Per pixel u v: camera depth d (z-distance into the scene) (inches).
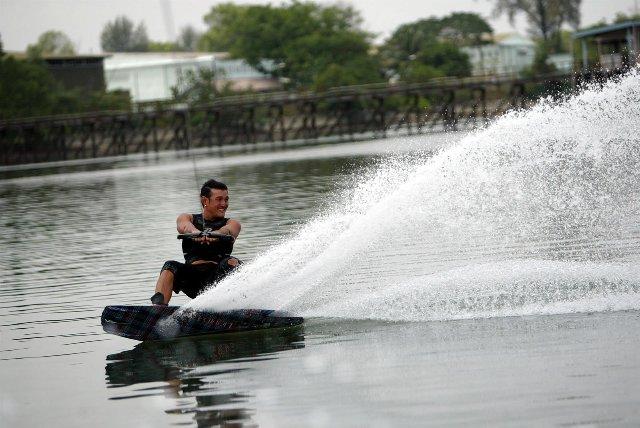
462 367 726.5
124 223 2039.9
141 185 3307.1
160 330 888.9
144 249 1550.2
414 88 6023.6
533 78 5585.6
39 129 6904.5
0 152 6653.5
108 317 882.8
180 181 3336.6
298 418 641.6
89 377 780.6
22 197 3206.2
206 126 7071.9
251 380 736.3
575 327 810.2
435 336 823.7
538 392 655.8
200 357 817.5
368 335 846.5
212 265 922.7
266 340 858.8
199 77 7647.6
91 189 3339.1
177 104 6638.8
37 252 1641.2
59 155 6894.7
